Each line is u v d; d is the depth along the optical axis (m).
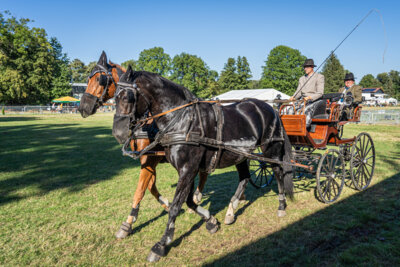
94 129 20.16
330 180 5.30
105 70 4.85
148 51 59.62
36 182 6.98
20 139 14.79
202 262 3.50
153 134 4.25
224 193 6.04
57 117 35.25
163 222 4.63
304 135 4.96
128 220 4.21
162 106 3.66
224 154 4.00
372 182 6.37
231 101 4.73
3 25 46.59
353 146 5.77
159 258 3.61
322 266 3.30
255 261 3.46
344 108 5.98
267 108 4.70
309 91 5.88
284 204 4.85
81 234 4.24
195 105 3.81
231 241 4.00
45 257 3.64
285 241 3.92
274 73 56.97
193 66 60.84
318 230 4.18
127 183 6.92
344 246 3.73
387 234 3.93
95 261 3.56
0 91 45.16
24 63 46.69
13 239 4.10
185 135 3.58
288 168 4.73
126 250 3.82
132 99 3.43
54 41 57.69
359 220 4.40
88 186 6.66
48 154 10.70
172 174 7.70
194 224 4.55
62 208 5.28
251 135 4.27
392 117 24.09
